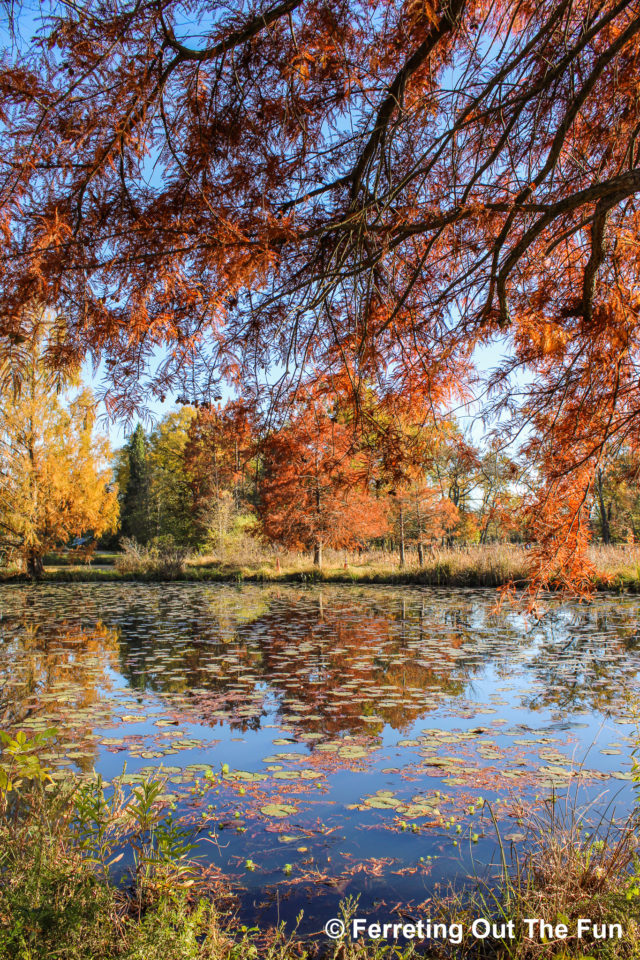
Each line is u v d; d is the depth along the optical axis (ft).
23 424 63.77
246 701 22.15
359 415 8.71
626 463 8.93
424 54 6.84
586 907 7.89
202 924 8.08
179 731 18.72
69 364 6.18
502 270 7.00
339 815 13.00
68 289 6.10
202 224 6.57
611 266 7.94
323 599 56.29
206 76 6.32
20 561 85.71
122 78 5.66
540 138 8.68
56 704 21.85
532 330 7.88
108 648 32.89
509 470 9.29
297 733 18.57
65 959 6.79
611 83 8.05
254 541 87.20
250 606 52.21
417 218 8.14
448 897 9.74
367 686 24.09
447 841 11.73
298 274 8.63
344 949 8.14
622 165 8.05
